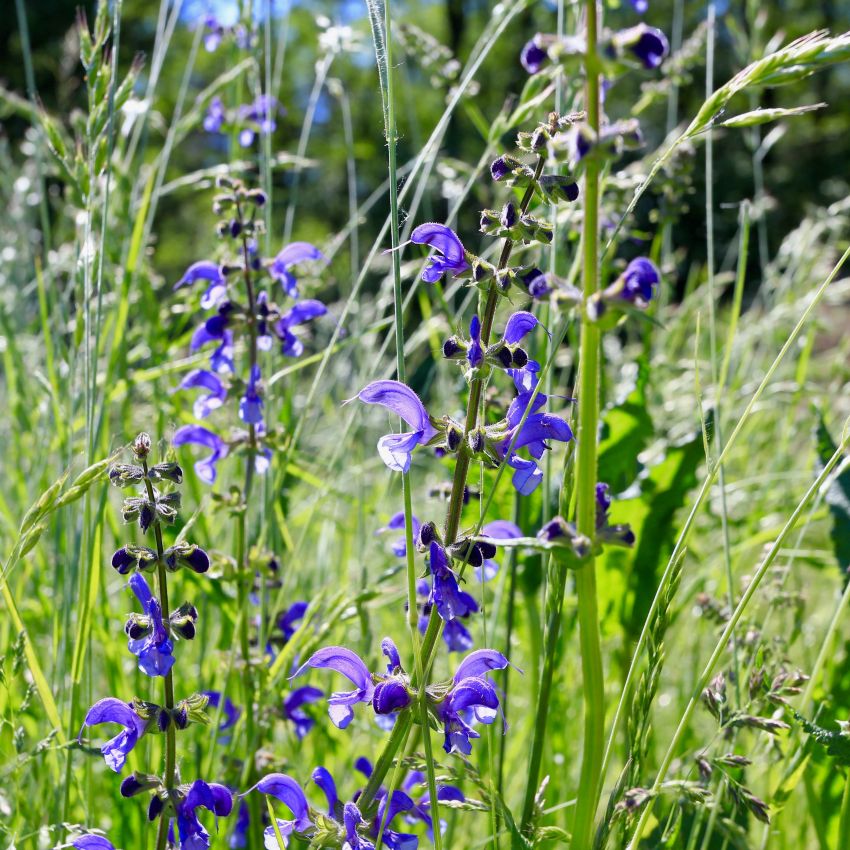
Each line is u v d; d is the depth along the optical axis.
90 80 0.69
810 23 6.25
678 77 0.90
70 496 0.59
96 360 0.70
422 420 0.59
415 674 0.58
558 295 0.53
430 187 0.94
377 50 0.58
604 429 0.81
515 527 0.65
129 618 0.59
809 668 0.78
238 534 0.71
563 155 0.53
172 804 0.59
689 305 1.01
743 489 0.95
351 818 0.58
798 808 0.74
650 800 0.57
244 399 0.72
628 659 0.78
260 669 0.69
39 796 0.69
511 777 0.76
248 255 0.74
